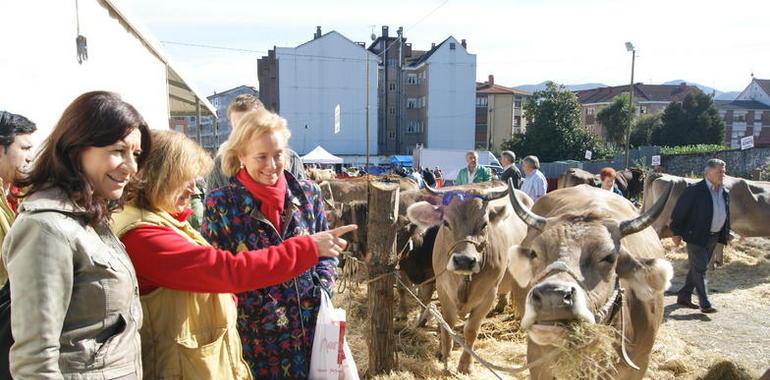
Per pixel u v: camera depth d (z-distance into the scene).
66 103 5.26
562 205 4.57
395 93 55.91
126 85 7.03
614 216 3.74
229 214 2.40
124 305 1.71
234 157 2.47
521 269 3.46
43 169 1.66
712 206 6.60
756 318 6.45
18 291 1.50
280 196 2.46
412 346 5.55
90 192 1.65
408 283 6.45
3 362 1.68
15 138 2.73
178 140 2.01
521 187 10.02
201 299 2.04
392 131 56.16
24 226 1.54
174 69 9.48
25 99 4.53
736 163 29.47
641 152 32.16
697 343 5.63
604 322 3.15
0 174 2.71
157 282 1.89
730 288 7.84
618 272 3.23
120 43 6.80
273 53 52.69
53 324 1.51
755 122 70.75
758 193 9.04
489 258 5.05
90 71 5.83
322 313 2.50
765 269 8.78
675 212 6.79
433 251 5.58
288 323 2.47
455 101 53.41
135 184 1.89
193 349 1.98
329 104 49.66
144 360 1.95
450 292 5.05
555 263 3.03
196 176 2.04
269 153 2.35
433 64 52.81
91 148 1.65
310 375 2.48
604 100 67.25
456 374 4.92
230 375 2.11
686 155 29.36
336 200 8.63
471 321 5.12
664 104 64.50
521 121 65.50
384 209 4.46
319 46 49.19
